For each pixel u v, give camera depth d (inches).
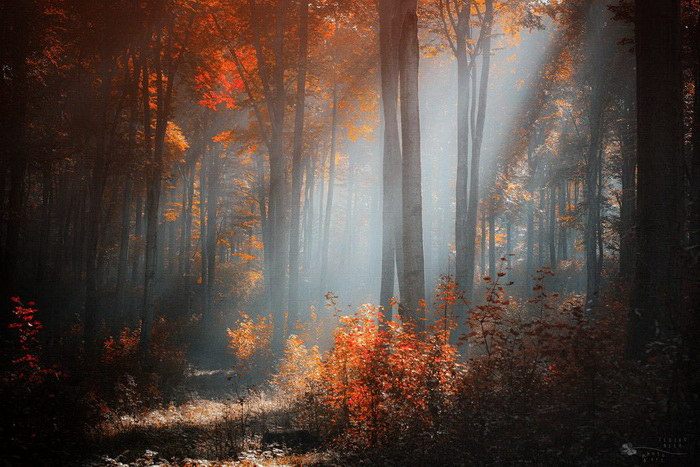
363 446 319.6
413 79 498.9
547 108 1466.5
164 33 962.1
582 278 1280.8
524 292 1289.4
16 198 850.8
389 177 598.2
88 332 885.2
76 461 310.8
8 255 841.5
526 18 781.3
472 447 277.3
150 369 751.7
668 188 347.6
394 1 568.4
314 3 860.6
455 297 393.1
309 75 930.1
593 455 243.9
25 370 342.3
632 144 1097.4
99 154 912.3
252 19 839.7
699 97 562.3
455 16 841.5
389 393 331.3
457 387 317.1
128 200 1198.9
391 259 603.5
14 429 301.9
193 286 1633.9
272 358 793.6
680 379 244.8
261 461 316.2
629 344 333.4
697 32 557.3
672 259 337.4
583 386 274.4
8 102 783.7
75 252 1496.1
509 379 297.1
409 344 358.0
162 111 935.0
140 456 346.0
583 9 975.6
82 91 959.0
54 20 855.1
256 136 1045.8
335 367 397.1
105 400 544.1
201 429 434.3
